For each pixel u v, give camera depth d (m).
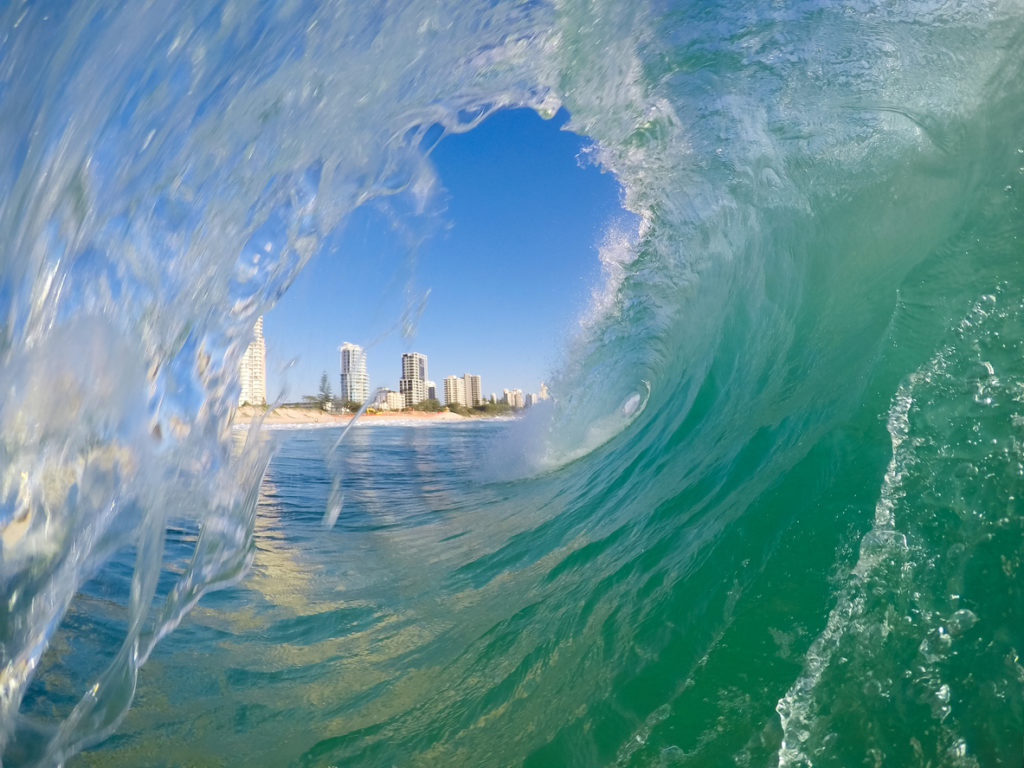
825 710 1.60
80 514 1.63
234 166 2.39
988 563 1.74
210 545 2.35
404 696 2.18
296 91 2.66
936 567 1.80
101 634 2.66
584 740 1.75
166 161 2.09
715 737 1.63
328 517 5.45
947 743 1.45
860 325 3.03
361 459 11.38
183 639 2.72
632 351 6.17
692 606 2.16
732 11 3.91
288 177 2.70
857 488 2.16
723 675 1.80
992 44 3.10
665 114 4.55
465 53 3.66
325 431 20.97
